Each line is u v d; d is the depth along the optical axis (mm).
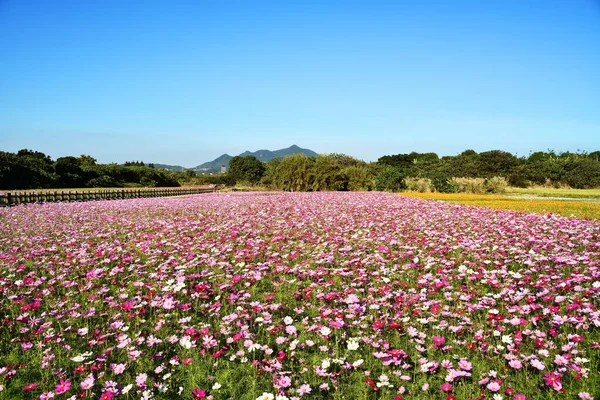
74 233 11086
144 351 4582
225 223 12375
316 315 5574
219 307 5453
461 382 3918
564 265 6766
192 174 79688
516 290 5906
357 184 41406
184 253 8164
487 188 35281
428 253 8266
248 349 4273
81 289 6203
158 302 5453
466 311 5418
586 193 34125
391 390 3879
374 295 6031
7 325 5047
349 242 9602
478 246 8180
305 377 4090
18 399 3752
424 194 32656
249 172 77438
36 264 7633
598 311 4766
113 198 28125
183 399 3807
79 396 3688
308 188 41500
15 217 14867
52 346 4691
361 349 4633
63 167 48750
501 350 4305
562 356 3861
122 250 8641
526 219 12570
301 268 7145
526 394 3660
